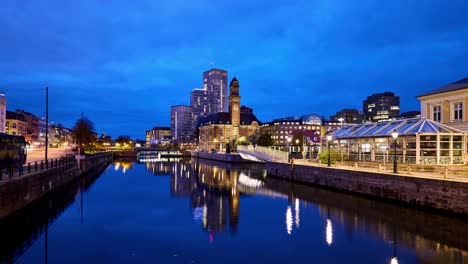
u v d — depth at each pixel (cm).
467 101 3953
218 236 2161
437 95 4384
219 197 3725
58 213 2919
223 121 19388
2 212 2303
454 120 4125
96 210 3050
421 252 1784
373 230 2195
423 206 2608
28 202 2844
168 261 1725
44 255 1831
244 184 4909
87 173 6531
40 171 3303
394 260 1688
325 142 5356
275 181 5006
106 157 11506
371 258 1720
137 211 2989
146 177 6206
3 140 3856
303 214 2731
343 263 1664
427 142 3494
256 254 1811
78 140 10438
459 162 3444
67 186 4609
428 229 2155
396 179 2884
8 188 2411
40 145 16612
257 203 3297
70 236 2197
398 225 2275
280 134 17650
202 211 2955
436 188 2495
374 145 4162
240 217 2686
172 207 3161
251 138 13550
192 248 1927
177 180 5628
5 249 1944
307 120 17912
